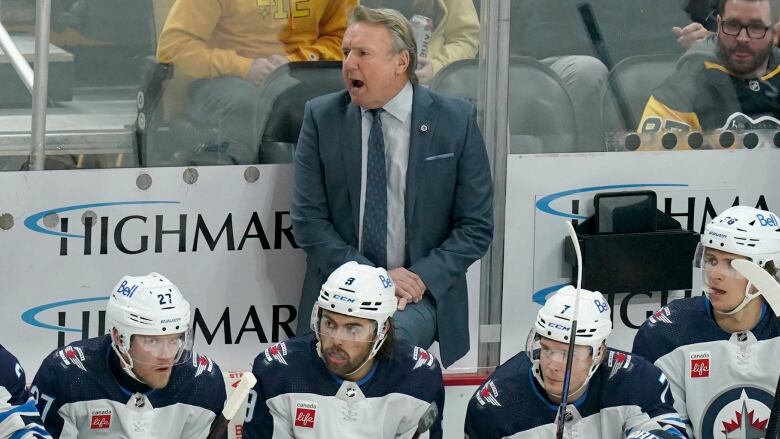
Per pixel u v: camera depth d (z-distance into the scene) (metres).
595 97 16.61
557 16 16.30
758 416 14.54
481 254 15.38
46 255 15.23
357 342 12.68
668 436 12.58
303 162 15.25
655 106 16.80
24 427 12.12
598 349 12.56
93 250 15.38
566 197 16.62
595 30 16.48
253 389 13.16
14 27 14.71
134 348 12.34
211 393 13.22
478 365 16.72
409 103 15.14
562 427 12.03
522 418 13.20
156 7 15.12
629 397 13.12
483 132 16.33
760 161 17.16
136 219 15.47
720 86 16.94
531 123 16.47
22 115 14.89
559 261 16.75
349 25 14.88
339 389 13.13
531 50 16.31
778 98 17.08
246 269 15.96
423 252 15.42
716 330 14.49
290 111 15.80
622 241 16.53
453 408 16.48
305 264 16.09
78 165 15.15
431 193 15.24
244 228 15.87
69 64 14.95
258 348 16.16
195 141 15.53
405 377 13.23
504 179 16.41
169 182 15.49
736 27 16.77
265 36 15.55
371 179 15.23
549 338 12.47
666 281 16.72
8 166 14.94
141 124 15.31
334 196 15.32
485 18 16.08
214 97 15.51
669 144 16.89
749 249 13.95
